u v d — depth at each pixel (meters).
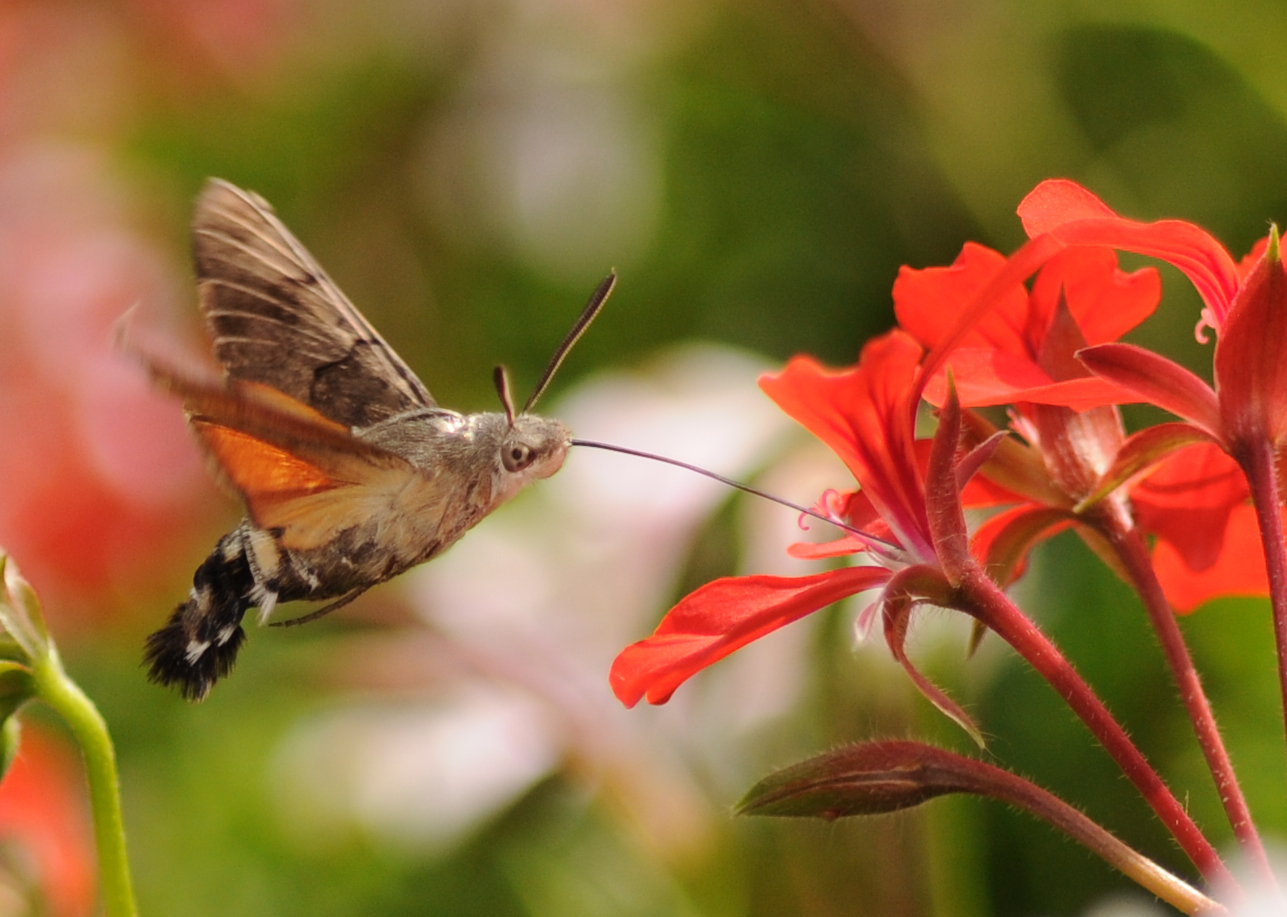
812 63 0.66
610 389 0.58
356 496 0.51
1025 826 0.57
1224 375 0.48
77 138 0.63
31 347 0.59
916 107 0.65
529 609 0.58
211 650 0.51
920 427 0.55
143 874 0.60
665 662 0.49
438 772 0.58
